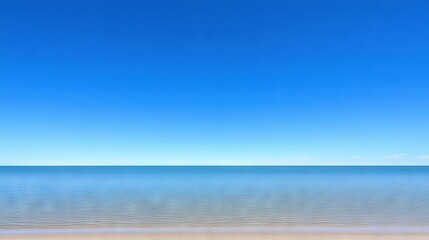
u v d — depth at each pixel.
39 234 14.64
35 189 37.84
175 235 14.48
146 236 14.31
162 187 41.00
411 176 76.88
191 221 17.69
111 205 23.47
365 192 32.31
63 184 48.06
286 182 51.66
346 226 16.34
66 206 23.06
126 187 41.19
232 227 16.17
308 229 15.66
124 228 16.02
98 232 15.11
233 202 24.92
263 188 38.34
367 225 16.55
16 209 21.75
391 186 40.72
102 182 53.53
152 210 21.23
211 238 14.01
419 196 28.42
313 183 48.47
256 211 20.72
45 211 20.89
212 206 22.88
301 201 25.30
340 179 62.06
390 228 15.82
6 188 39.62
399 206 22.56
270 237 14.15
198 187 40.69
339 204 23.56
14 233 14.91
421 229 15.56
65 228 16.03
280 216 19.02
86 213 20.14
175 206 22.89
